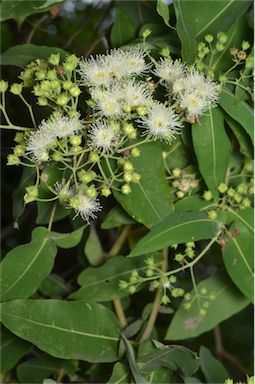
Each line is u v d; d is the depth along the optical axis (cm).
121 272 66
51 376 72
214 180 61
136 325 65
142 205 60
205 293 66
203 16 62
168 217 60
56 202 63
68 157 60
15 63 65
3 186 96
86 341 62
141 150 61
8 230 91
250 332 97
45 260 63
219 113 61
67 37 91
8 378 72
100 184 61
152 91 59
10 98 86
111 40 68
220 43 61
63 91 59
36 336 61
